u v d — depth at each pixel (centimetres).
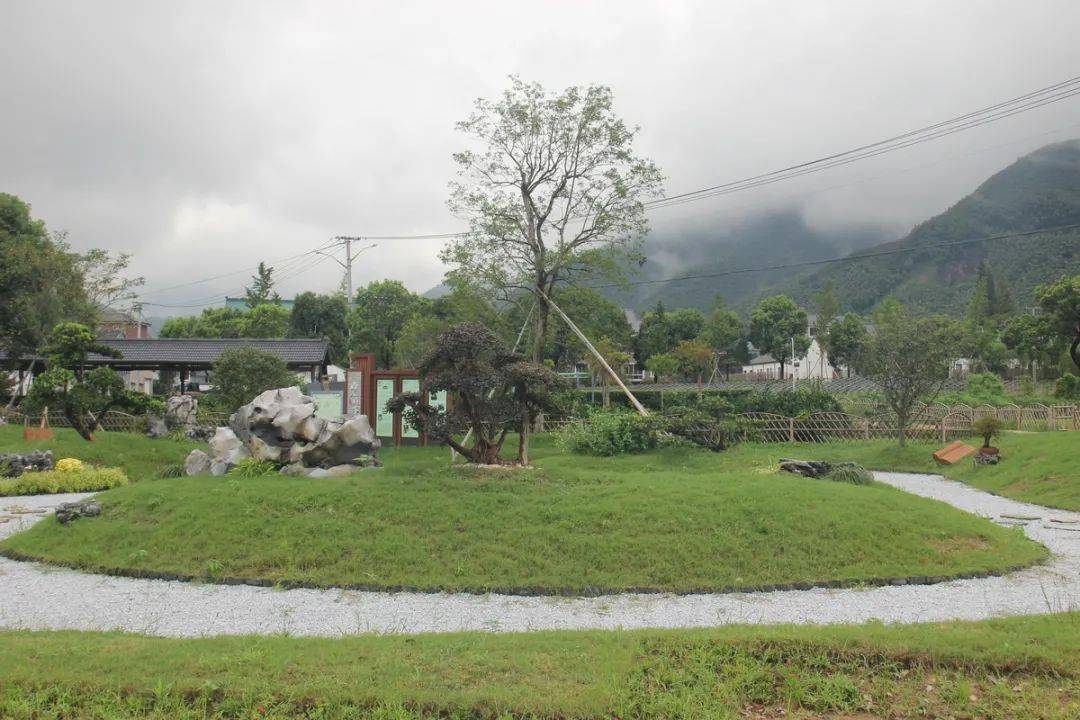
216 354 3931
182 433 2802
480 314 3092
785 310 8294
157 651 679
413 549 1084
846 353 7775
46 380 2370
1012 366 6712
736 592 991
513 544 1093
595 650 689
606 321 4303
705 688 625
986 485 2031
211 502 1239
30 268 3359
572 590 988
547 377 1412
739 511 1178
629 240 3025
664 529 1124
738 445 2453
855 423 2858
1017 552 1170
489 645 705
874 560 1080
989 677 650
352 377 2662
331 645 704
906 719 602
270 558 1077
